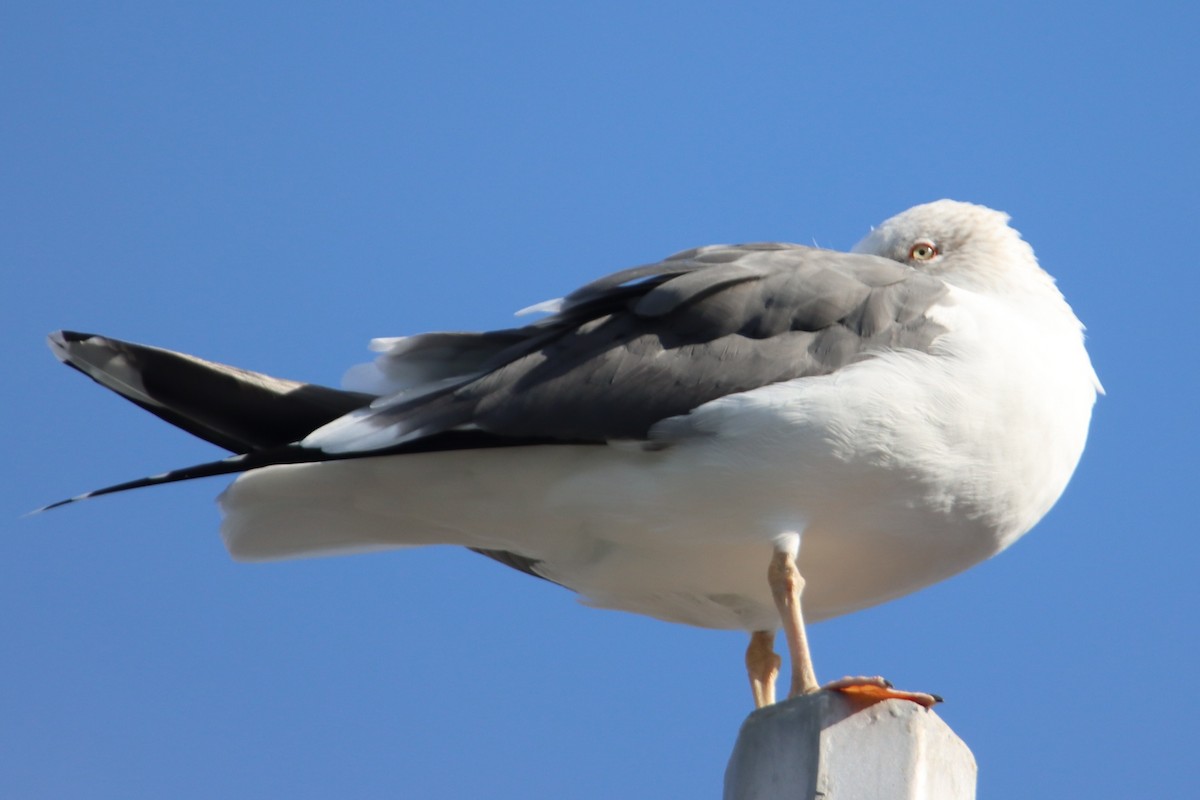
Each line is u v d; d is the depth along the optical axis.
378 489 11.48
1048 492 11.41
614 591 12.08
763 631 12.41
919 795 8.68
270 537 12.03
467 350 11.65
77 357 11.47
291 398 11.75
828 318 11.04
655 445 10.81
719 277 11.14
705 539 11.09
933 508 10.94
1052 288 12.64
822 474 10.65
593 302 11.38
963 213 13.15
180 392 11.66
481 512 11.52
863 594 11.89
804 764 8.80
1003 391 10.85
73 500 10.98
